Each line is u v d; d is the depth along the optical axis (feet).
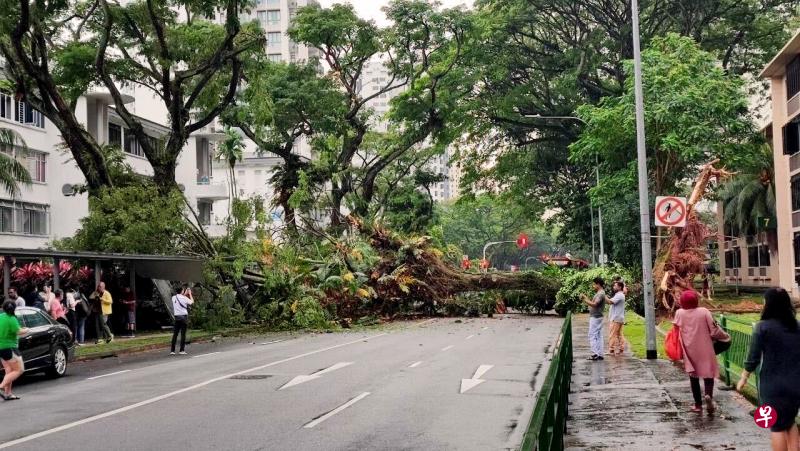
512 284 132.46
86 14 124.57
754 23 172.35
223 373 59.93
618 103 143.13
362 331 105.40
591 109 145.69
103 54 113.80
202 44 122.83
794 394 24.99
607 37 177.88
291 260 117.70
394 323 120.26
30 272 99.50
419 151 221.46
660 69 136.87
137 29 123.13
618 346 68.64
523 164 203.21
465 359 67.05
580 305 129.08
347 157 181.68
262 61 127.34
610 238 168.66
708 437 33.45
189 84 141.90
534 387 50.62
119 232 108.17
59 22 123.85
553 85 189.57
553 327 106.11
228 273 113.19
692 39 144.05
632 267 147.95
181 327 80.33
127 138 172.86
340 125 174.60
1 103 138.31
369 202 180.45
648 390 47.01
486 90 190.39
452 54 181.88
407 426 37.83
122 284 108.58
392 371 59.36
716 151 137.49
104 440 35.06
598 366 59.72
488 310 133.08
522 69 187.83
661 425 36.29
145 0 119.96
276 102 166.91
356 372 59.00
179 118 122.21
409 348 78.18
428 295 128.57
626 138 140.77
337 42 174.19
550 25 181.68
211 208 218.59
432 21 168.86
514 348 76.59
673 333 41.96
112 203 107.96
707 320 39.04
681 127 132.46
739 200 194.59
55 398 48.93
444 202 472.44
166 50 117.19
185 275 110.32
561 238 216.95
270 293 114.93
